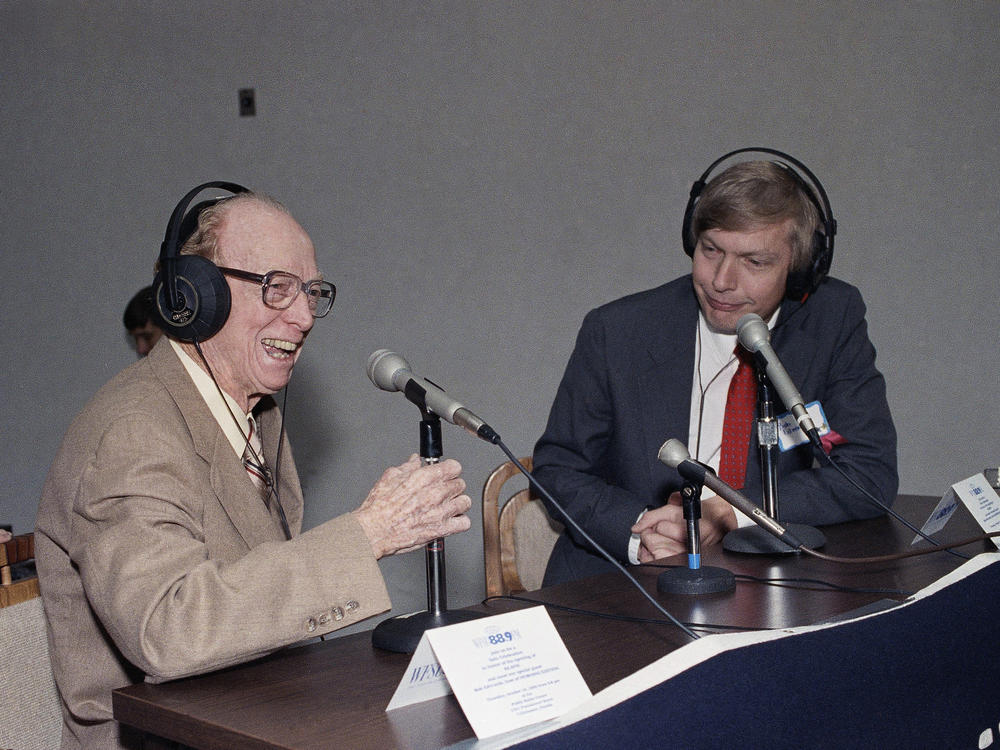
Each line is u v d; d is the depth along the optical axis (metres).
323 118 4.23
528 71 3.99
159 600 1.19
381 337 4.18
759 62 3.72
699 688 0.95
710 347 2.20
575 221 3.94
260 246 1.49
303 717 1.06
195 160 4.39
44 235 4.57
